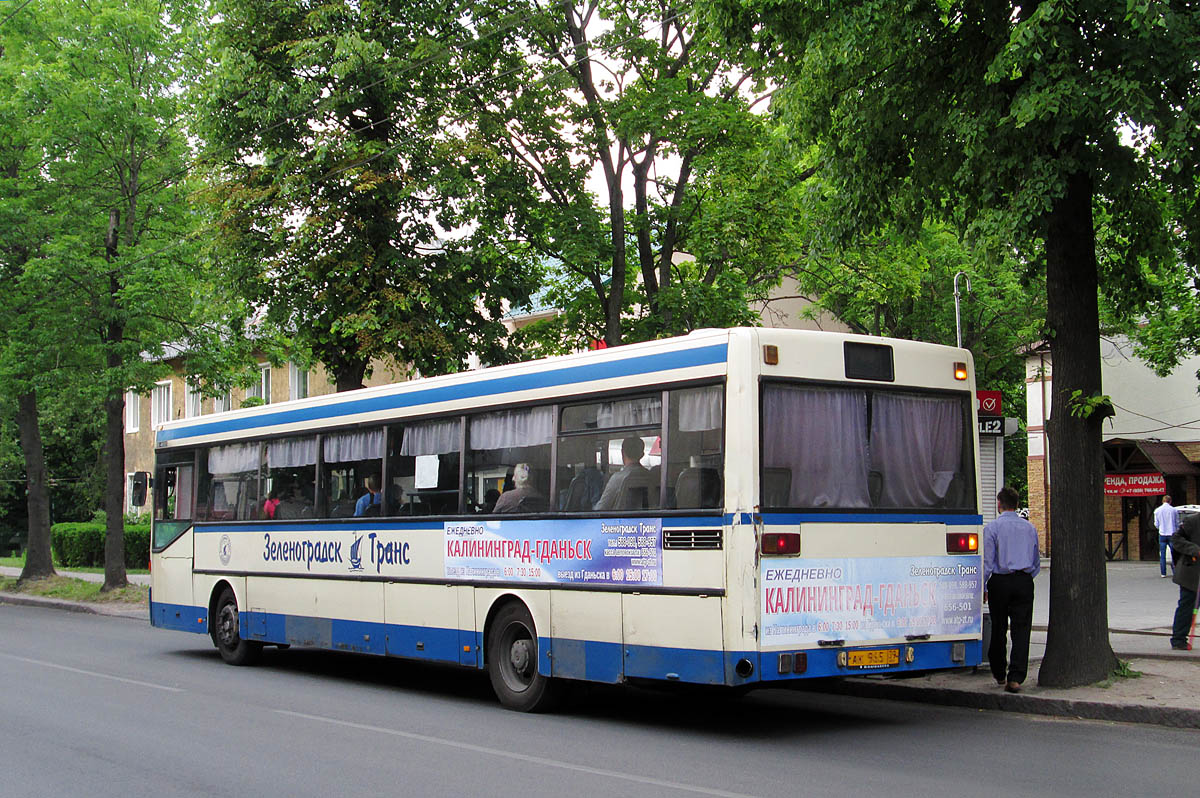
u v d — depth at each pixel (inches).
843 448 384.2
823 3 443.5
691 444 378.9
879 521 386.9
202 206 847.1
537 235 860.6
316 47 772.6
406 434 514.3
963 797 284.4
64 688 514.6
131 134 1030.4
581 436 422.0
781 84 557.3
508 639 451.2
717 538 365.1
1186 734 367.9
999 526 432.8
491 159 791.7
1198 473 1384.1
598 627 405.1
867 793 289.7
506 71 835.4
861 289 1077.1
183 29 1042.7
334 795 296.5
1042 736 371.2
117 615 965.8
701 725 406.9
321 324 842.2
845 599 375.9
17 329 1099.3
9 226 1067.9
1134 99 377.1
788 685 507.2
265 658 666.2
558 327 919.7
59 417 1884.8
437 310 834.2
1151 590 943.7
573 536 418.9
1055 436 440.5
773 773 317.4
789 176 784.9
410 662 650.8
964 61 458.6
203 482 660.1
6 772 331.0
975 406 420.8
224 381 1082.7
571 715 434.3
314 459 573.0
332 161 789.9
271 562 595.8
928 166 480.1
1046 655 438.6
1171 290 890.7
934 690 449.4
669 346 392.8
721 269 876.6
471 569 468.4
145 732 396.5
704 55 773.3
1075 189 438.6
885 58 467.5
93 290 1055.6
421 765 335.0
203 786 309.0
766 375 369.4
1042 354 1498.5
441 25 834.2
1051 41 382.6
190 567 661.3
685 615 372.5
